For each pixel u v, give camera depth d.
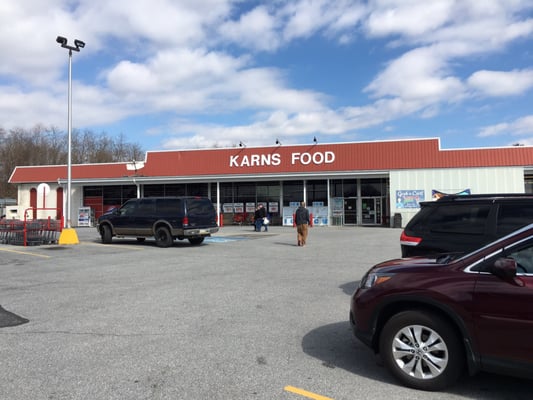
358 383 4.07
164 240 16.84
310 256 13.52
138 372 4.34
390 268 4.45
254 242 18.55
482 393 3.85
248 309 6.86
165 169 33.44
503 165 27.14
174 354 4.85
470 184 27.66
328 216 31.94
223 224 33.81
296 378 4.18
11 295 8.11
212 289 8.44
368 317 4.25
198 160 33.06
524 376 3.48
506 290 3.56
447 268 3.99
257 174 31.36
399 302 4.11
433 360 3.87
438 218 7.00
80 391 3.91
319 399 3.73
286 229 28.02
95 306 7.15
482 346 3.63
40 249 16.31
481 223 6.53
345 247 15.99
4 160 62.88
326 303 7.23
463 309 3.70
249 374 4.28
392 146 29.64
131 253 14.79
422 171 28.50
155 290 8.40
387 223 30.98
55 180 36.19
